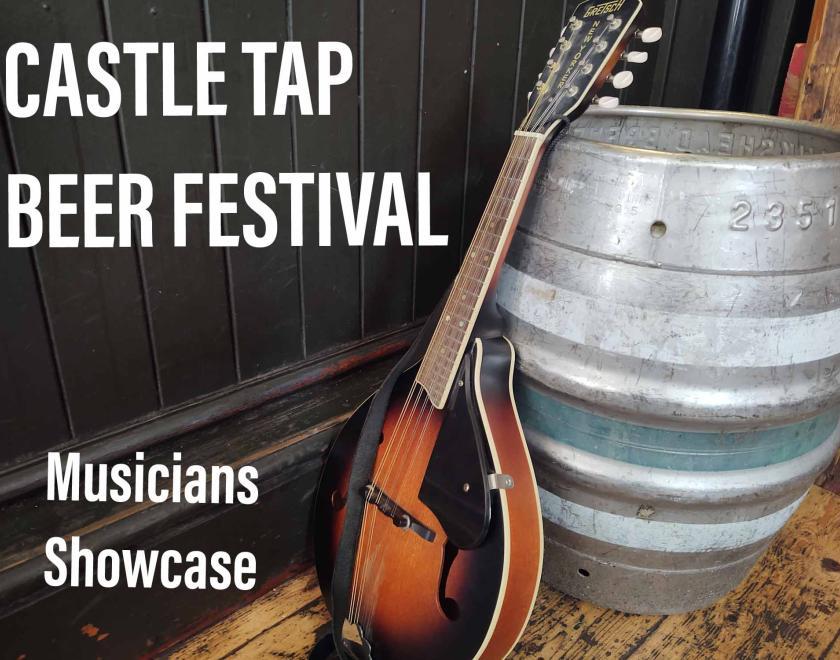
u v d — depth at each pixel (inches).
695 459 36.3
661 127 46.6
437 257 53.9
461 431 35.0
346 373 51.9
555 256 35.3
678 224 32.0
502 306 38.4
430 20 45.2
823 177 32.1
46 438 38.4
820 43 51.3
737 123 44.5
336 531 40.9
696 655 41.4
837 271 33.5
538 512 34.7
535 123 36.3
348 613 39.6
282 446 43.5
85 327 37.8
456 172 51.8
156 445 42.9
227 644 42.5
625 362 34.3
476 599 33.5
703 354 33.1
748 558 42.1
